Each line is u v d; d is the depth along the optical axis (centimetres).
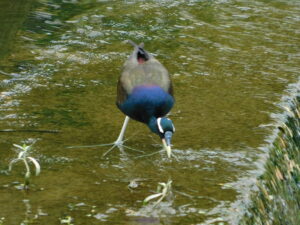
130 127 1243
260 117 1292
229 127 1237
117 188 991
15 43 1703
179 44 1744
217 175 1045
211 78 1507
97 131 1210
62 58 1609
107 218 896
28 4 2066
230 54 1681
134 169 1062
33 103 1327
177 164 1084
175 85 1449
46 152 1111
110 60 1611
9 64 1552
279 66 1609
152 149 1148
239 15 2017
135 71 1152
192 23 1925
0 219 884
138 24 1898
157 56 1644
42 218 891
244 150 1139
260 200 1000
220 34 1839
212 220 901
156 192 980
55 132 1195
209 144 1159
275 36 1842
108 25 1880
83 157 1101
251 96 1403
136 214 910
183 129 1220
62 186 991
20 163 1066
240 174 1052
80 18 1939
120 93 1152
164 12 2017
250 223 934
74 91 1405
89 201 945
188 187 998
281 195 1086
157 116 1121
